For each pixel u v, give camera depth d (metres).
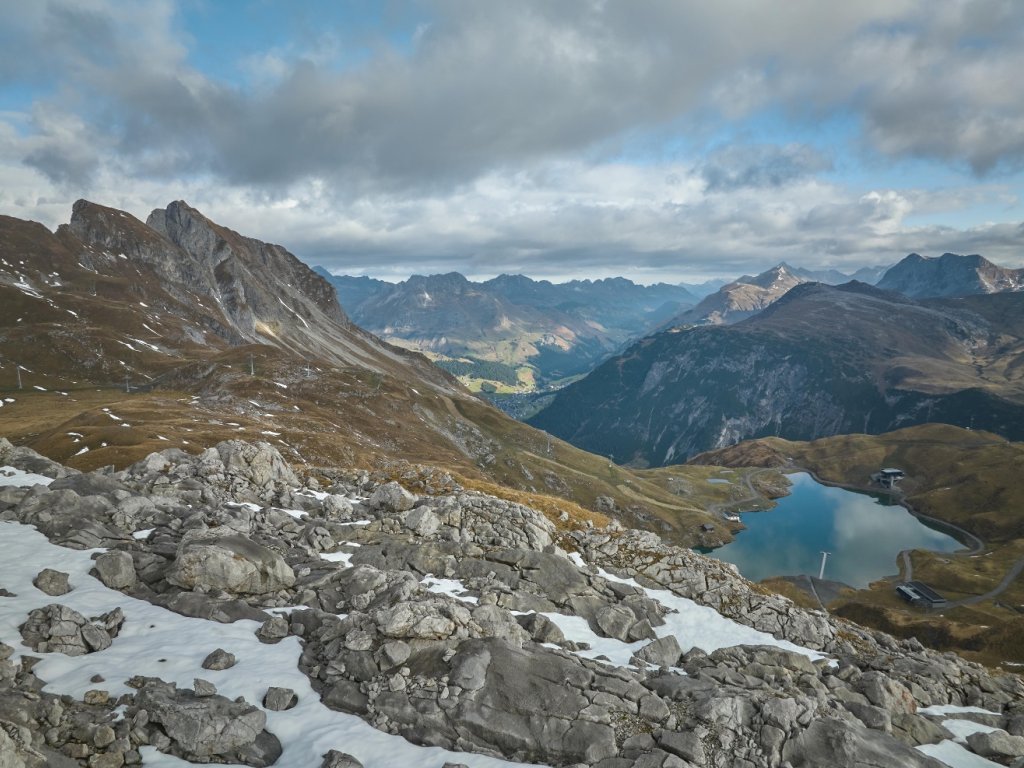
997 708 32.47
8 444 43.28
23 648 23.00
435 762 21.58
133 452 100.75
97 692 21.41
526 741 23.06
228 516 38.31
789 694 28.27
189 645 25.70
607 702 25.31
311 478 55.75
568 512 64.38
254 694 23.38
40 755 18.06
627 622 35.31
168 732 20.38
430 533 42.81
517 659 26.70
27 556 29.89
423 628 27.12
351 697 24.03
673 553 46.91
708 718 24.75
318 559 36.34
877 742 25.00
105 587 28.70
